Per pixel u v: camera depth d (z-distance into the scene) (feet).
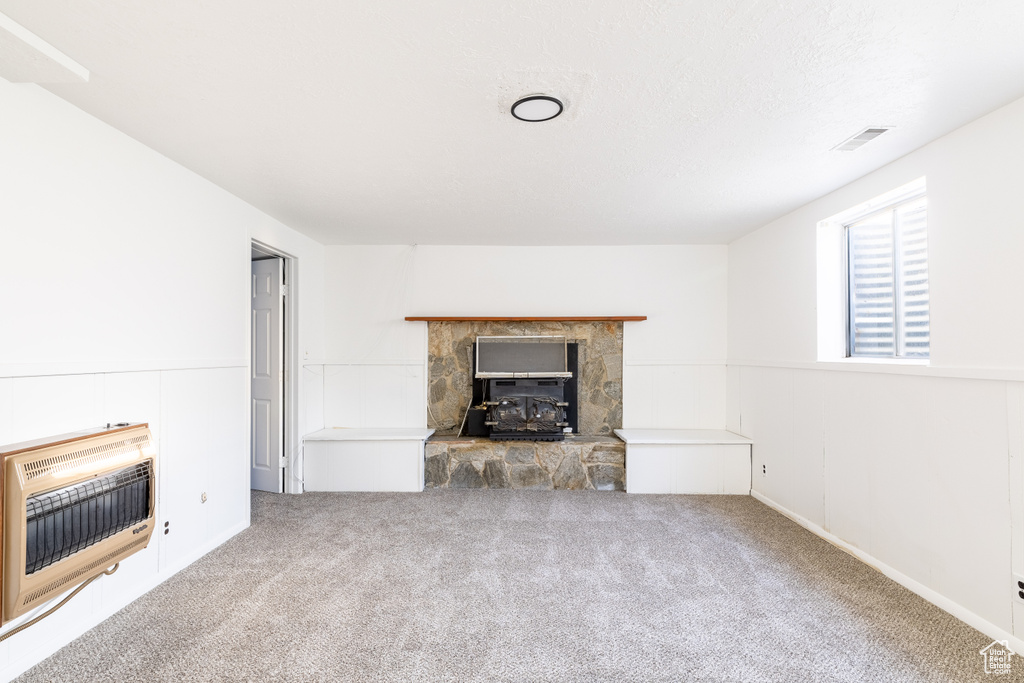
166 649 6.66
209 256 10.07
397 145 8.29
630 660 6.45
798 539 10.77
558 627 7.23
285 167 9.30
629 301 16.12
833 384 10.58
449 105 6.93
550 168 9.34
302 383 14.65
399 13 4.98
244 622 7.35
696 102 6.84
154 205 8.54
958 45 5.52
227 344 10.66
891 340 9.98
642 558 9.73
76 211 7.04
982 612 7.15
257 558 9.70
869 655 6.55
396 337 16.17
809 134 7.86
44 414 6.56
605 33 5.33
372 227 13.87
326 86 6.43
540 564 9.45
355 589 8.41
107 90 6.55
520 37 5.40
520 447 14.69
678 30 5.27
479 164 9.13
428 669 6.25
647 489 14.33
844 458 10.21
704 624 7.32
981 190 7.22
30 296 6.41
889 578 8.86
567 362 15.90
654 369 16.10
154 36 5.36
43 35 5.34
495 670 6.23
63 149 6.84
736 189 10.55
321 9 4.92
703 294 16.02
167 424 8.82
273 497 13.84
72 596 6.33
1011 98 6.71
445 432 15.85
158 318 8.64
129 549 6.99
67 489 6.00
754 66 5.96
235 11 4.94
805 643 6.83
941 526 7.84
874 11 4.95
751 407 14.32
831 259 11.27
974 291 7.32
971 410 7.34
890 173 9.03
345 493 14.25
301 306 14.66
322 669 6.24
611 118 7.32
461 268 16.19
